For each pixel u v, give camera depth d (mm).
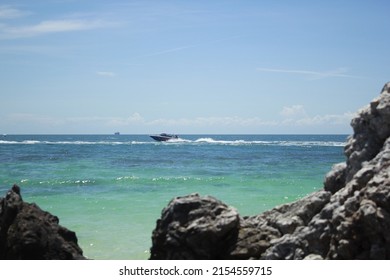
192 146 112188
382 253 10477
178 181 37750
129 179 38375
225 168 51094
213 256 12328
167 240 12484
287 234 12461
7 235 12891
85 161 60062
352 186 11789
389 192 10719
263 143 144500
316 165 55594
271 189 33250
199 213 12578
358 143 13469
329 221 11641
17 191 13695
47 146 107500
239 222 12844
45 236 12922
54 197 29469
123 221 22047
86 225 21125
